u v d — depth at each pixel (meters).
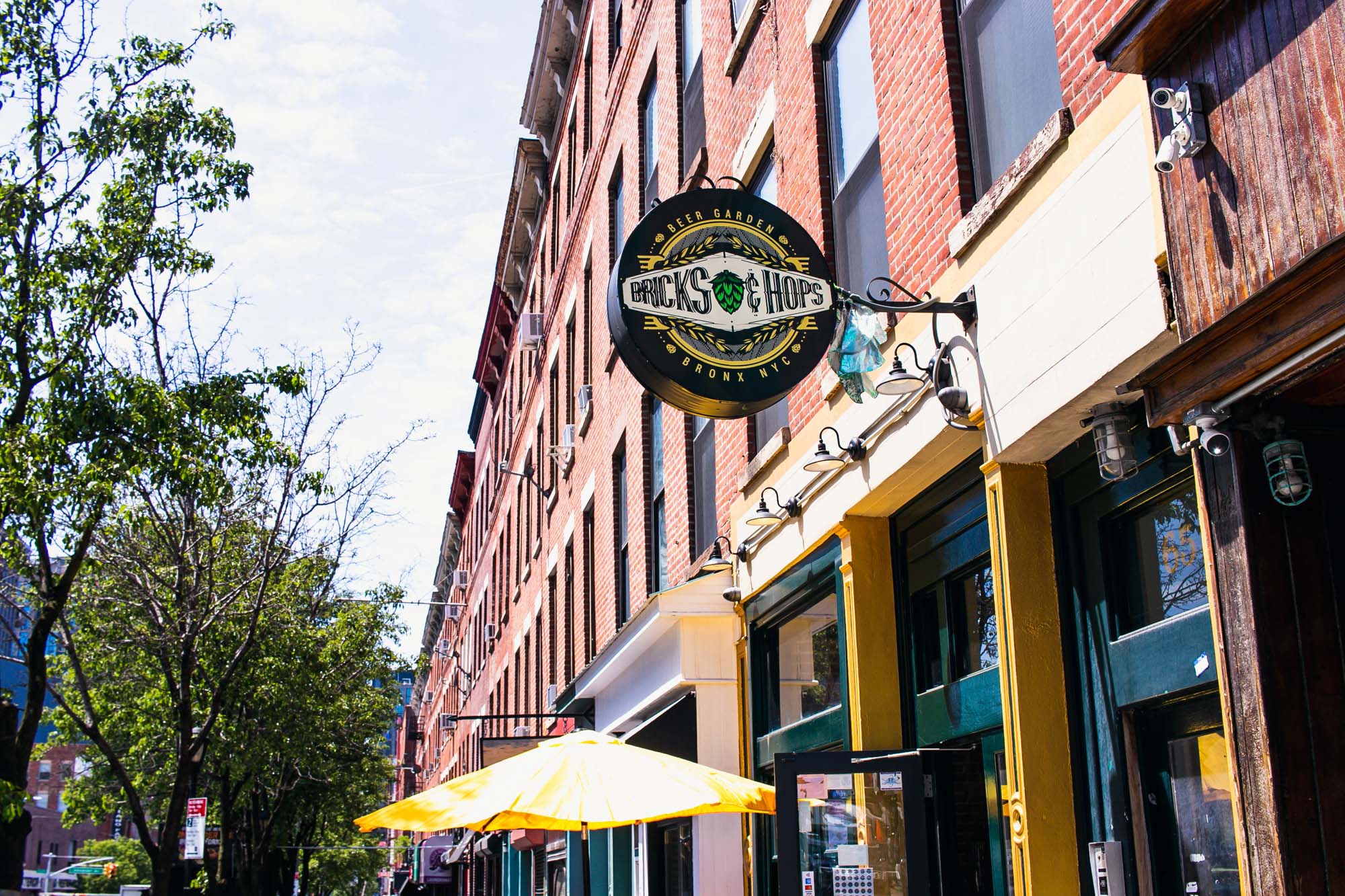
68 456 11.17
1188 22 4.16
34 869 74.44
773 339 6.66
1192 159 4.19
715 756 10.66
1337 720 3.91
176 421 11.98
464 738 44.31
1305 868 3.77
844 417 8.21
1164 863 5.18
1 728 10.76
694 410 6.80
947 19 7.05
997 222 6.12
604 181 18.58
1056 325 5.42
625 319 6.46
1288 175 3.72
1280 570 4.03
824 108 9.20
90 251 11.68
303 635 21.73
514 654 29.77
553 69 23.53
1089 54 5.36
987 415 6.11
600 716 16.16
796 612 9.64
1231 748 4.11
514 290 31.38
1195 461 4.39
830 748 8.80
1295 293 3.55
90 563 15.53
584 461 19.72
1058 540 5.96
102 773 30.50
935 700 7.36
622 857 15.28
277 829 33.28
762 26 10.70
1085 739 5.68
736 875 10.57
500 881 29.58
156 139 12.04
